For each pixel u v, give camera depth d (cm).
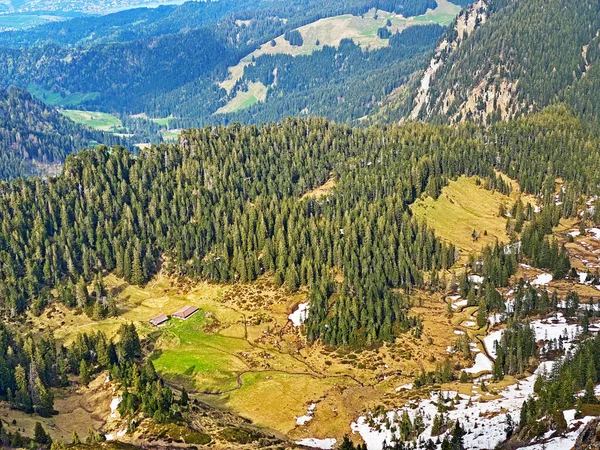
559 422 15100
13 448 16762
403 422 17112
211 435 17400
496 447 15462
